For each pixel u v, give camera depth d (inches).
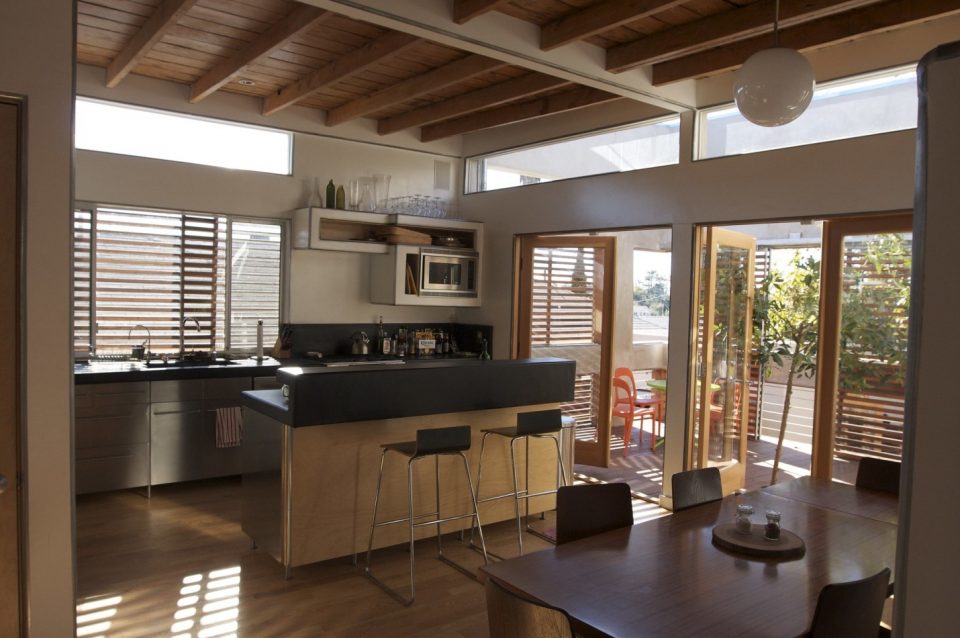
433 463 174.9
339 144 259.9
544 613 76.9
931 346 43.6
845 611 80.2
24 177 108.8
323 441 156.4
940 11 141.6
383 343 267.6
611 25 148.2
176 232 230.7
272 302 250.7
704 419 212.7
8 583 110.8
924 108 44.1
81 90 207.8
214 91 230.7
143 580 154.2
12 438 109.9
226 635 131.6
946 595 42.8
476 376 178.5
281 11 164.1
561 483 203.8
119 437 204.2
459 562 169.0
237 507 203.9
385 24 142.1
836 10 136.8
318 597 148.2
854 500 130.5
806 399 314.5
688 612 81.7
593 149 237.5
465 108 229.5
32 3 108.4
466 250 270.7
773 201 186.1
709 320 210.7
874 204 167.2
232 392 221.3
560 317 263.7
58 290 112.1
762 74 110.0
